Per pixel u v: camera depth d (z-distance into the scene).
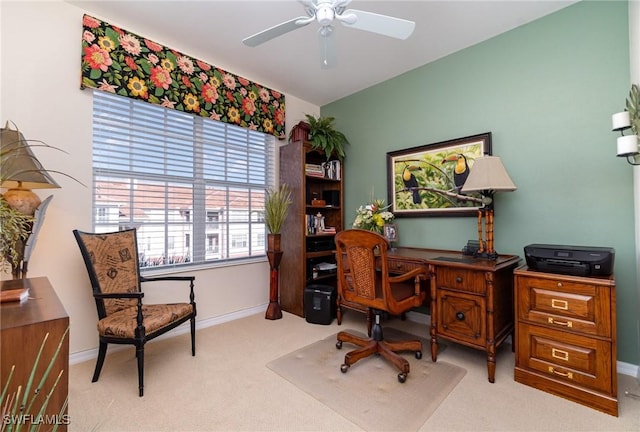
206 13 2.23
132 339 1.78
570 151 2.16
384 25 1.64
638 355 1.93
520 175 2.38
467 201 2.66
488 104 2.55
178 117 2.77
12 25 1.95
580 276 1.68
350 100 3.68
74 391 1.79
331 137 3.44
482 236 2.46
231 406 1.65
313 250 3.46
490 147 2.52
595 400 1.59
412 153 3.04
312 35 2.50
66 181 2.16
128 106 2.46
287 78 3.26
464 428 1.47
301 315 3.20
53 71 2.09
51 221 2.10
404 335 2.66
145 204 2.58
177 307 2.18
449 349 2.36
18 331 0.88
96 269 2.04
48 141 2.08
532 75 2.32
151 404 1.67
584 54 2.10
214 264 2.99
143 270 2.56
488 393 1.76
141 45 2.44
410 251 2.77
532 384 1.81
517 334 1.88
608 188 2.02
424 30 2.43
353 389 1.81
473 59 2.64
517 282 1.88
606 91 2.02
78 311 2.20
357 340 2.31
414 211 3.03
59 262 2.13
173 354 2.29
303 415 1.58
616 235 1.99
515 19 2.31
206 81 2.85
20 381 0.88
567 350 1.69
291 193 3.35
